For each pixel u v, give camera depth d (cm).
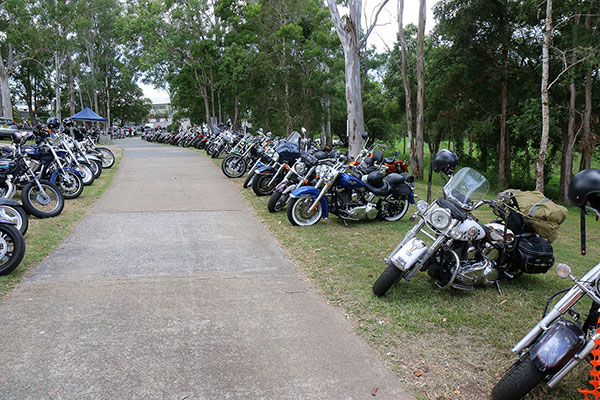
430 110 2938
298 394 300
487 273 461
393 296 469
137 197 964
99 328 381
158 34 3456
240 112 4603
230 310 425
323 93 3531
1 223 488
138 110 7912
